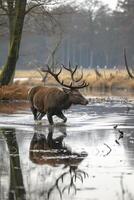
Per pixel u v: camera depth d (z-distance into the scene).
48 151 20.38
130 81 70.25
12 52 47.12
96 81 71.88
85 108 39.34
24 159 18.70
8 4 50.69
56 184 15.33
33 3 51.94
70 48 193.75
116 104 43.28
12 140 23.08
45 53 168.50
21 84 55.25
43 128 27.25
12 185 15.18
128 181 15.61
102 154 19.73
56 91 28.23
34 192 14.48
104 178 16.00
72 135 24.64
